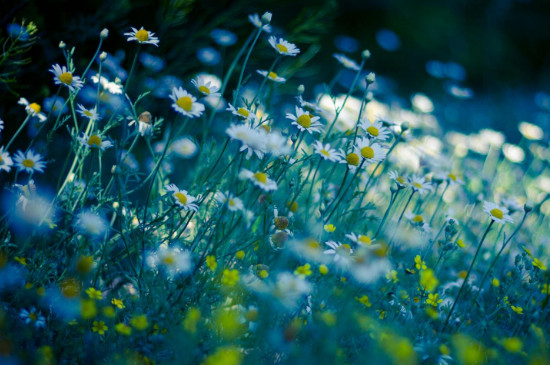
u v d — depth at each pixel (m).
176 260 0.92
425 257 1.05
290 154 0.98
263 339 0.90
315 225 1.00
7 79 1.03
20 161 0.94
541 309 1.06
